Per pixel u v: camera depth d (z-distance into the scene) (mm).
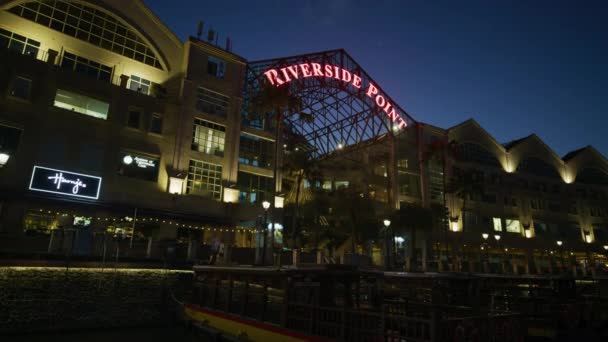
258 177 50625
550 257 79312
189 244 33094
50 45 38406
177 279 29328
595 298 32062
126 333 23766
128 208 37062
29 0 37781
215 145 46875
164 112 43031
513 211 76500
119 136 39188
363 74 65562
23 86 34875
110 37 42625
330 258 37406
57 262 24734
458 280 21547
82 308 24844
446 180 70625
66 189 35031
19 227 31750
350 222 53406
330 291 18250
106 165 37812
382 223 54188
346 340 15500
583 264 75312
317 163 59625
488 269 46000
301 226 53812
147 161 41062
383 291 26172
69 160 35719
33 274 23750
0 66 33688
